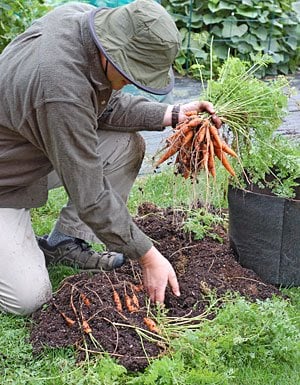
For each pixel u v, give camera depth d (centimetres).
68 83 216
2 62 234
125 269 283
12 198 263
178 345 235
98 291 260
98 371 229
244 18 667
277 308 249
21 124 230
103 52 209
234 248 298
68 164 223
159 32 207
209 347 235
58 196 375
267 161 289
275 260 288
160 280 240
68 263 301
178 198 337
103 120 281
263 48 664
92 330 244
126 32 209
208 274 280
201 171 275
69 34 221
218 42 666
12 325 258
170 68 220
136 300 257
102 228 231
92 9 239
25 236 266
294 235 284
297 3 701
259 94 280
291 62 691
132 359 233
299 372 238
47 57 218
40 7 429
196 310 260
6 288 260
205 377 221
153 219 321
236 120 277
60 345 242
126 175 295
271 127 288
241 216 288
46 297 264
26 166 254
